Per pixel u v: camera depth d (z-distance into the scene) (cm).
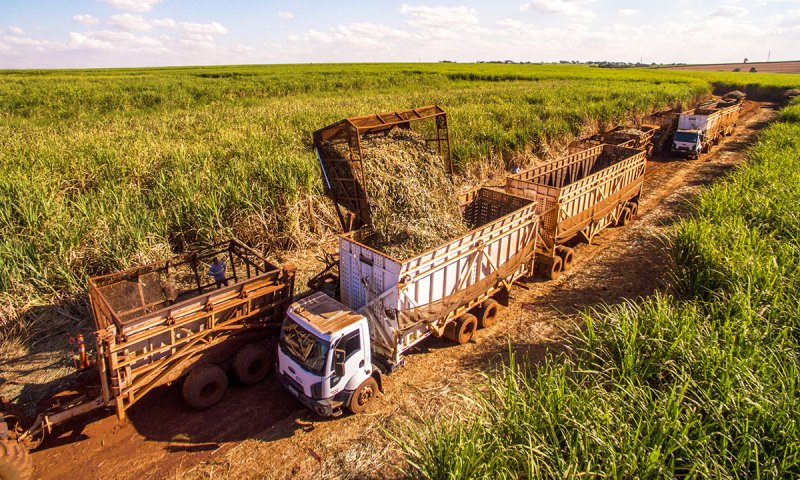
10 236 1129
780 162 1858
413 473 609
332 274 1045
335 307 827
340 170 1040
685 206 1931
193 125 2514
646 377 723
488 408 653
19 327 985
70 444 748
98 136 2039
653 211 1897
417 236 958
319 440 761
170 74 7706
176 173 1512
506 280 1134
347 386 791
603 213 1512
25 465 648
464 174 2055
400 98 3831
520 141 2377
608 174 1476
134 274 914
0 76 6938
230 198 1379
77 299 1058
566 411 621
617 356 779
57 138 1986
